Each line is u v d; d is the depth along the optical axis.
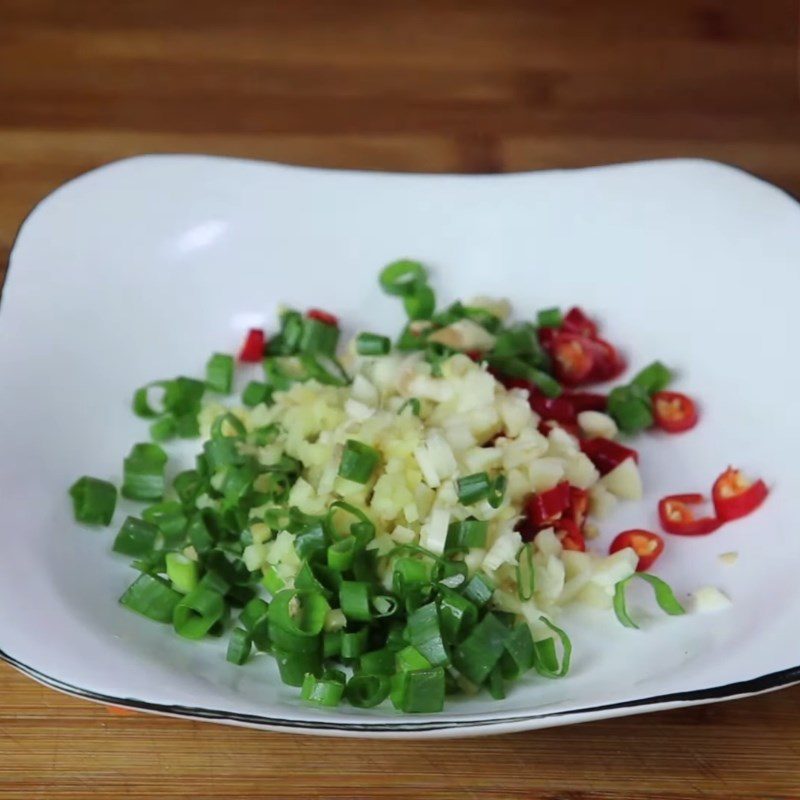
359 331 0.40
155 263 0.40
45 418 0.37
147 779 0.32
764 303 0.38
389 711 0.32
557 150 0.46
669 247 0.39
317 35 0.49
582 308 0.40
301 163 0.45
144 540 0.35
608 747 0.33
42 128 0.46
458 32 0.49
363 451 0.35
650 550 0.35
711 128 0.46
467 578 0.34
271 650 0.33
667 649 0.33
